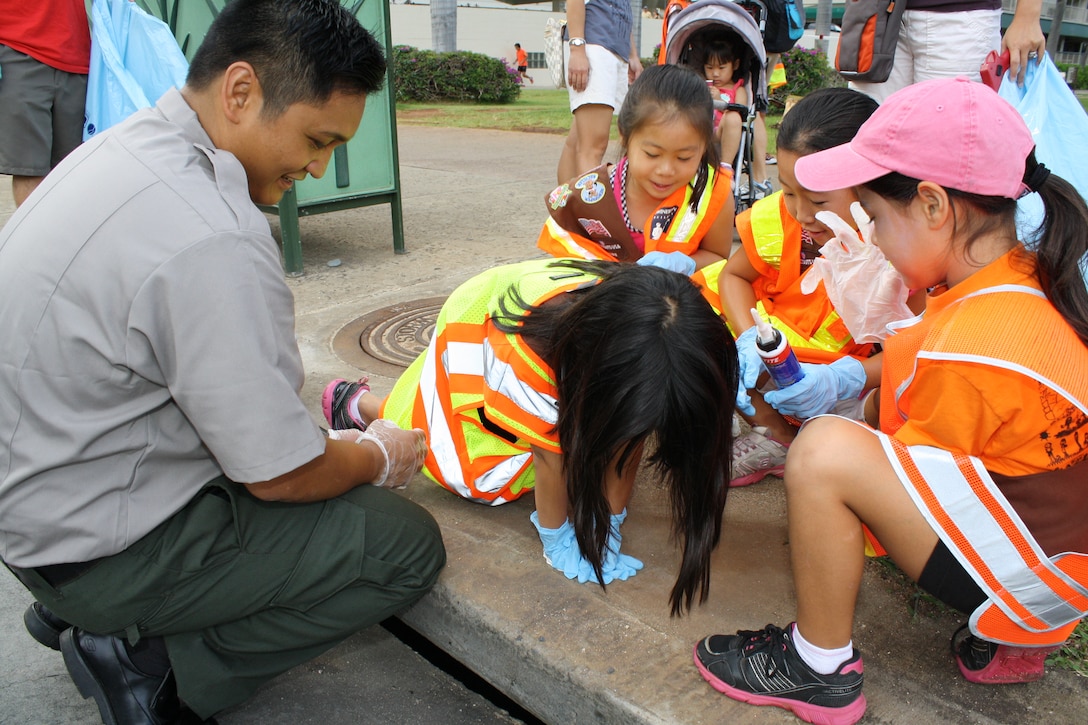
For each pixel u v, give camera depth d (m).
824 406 1.98
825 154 1.50
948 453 1.37
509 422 1.76
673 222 2.52
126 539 1.43
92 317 1.33
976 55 3.16
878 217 1.45
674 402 1.44
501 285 1.94
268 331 1.38
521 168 7.56
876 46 3.14
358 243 4.84
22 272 1.36
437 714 1.83
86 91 3.77
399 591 1.74
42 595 1.48
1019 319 1.30
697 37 4.72
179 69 3.67
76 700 1.81
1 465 1.41
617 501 1.91
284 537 1.58
